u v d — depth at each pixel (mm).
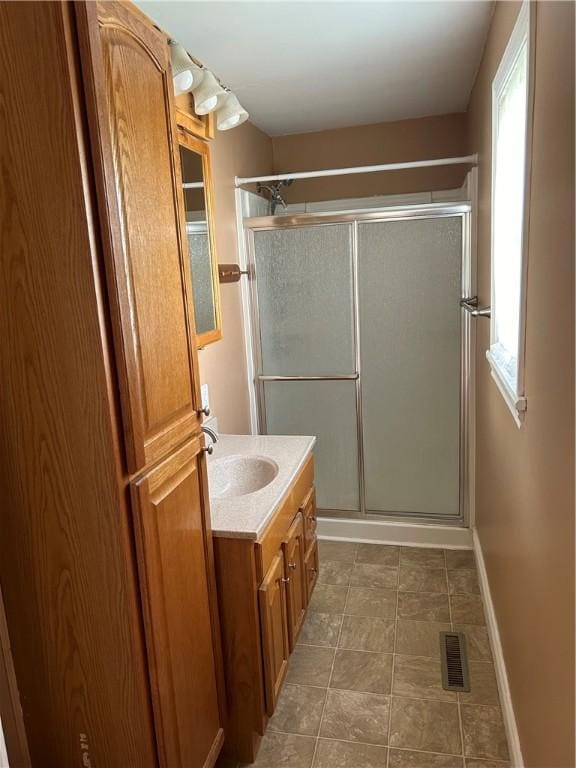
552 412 1192
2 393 1184
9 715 1352
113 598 1239
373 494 3275
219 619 1742
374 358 3119
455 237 2904
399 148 3596
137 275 1232
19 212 1097
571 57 991
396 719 1998
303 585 2273
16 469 1218
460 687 2135
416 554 3141
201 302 2365
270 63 2504
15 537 1261
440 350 3029
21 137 1065
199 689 1563
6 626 1322
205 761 1595
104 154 1082
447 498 3189
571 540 1062
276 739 1938
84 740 1349
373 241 2994
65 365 1142
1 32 1036
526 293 1443
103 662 1285
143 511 1235
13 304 1138
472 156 2760
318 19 2086
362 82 2809
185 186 2193
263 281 3160
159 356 1334
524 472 1561
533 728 1499
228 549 1700
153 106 1327
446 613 2588
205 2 1914
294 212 3773
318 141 3705
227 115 2137
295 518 2182
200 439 1577
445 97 3148
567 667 1116
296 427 3301
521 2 1511
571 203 1007
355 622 2551
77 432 1167
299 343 3191
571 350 1027
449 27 2209
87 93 1050
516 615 1767
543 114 1245
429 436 3139
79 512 1209
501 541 2088
